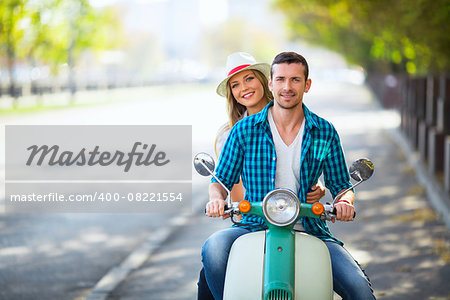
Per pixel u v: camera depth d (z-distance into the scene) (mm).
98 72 85438
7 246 8906
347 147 19922
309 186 4297
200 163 4293
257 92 5328
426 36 19484
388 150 19094
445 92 13812
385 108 35875
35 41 42250
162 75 100750
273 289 3713
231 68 5305
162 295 6820
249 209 4008
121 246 8867
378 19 23141
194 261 8078
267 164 4246
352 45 51719
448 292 6734
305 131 4219
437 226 9633
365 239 8977
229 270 3916
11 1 37531
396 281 7129
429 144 14320
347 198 4203
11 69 39562
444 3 17156
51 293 6934
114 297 6766
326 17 43688
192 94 60656
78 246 8891
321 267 3877
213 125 26625
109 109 37156
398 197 12008
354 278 4008
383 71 50562
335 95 55625
